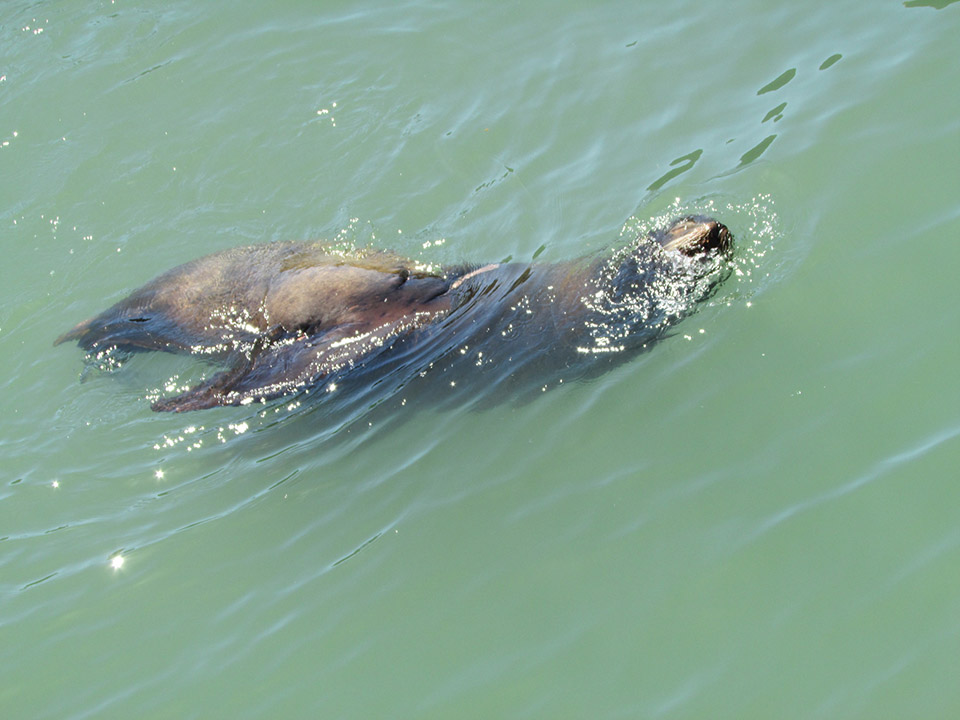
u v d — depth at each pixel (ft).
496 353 21.09
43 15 36.73
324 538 18.44
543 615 15.93
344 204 27.81
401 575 17.25
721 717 13.84
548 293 22.04
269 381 21.66
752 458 17.57
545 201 25.88
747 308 20.33
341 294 22.03
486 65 31.32
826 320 19.76
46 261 27.71
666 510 17.11
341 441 20.44
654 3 31.94
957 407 17.34
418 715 14.83
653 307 20.65
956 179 21.97
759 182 23.86
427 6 34.27
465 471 18.98
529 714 14.47
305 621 16.83
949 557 15.06
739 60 28.71
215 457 20.81
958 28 26.37
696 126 26.86
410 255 25.08
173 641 17.02
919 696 13.42
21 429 22.40
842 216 22.08
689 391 19.16
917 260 20.40
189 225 28.22
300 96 31.81
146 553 18.83
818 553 15.71
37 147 31.73
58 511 20.15
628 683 14.57
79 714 15.99
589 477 18.12
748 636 14.82
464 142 28.86
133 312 23.57
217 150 30.53
